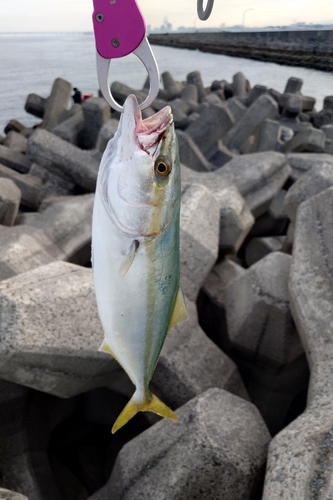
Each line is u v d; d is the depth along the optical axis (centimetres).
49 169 175
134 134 39
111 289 43
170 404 84
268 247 156
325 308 80
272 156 163
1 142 319
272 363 95
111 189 40
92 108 233
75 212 124
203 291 118
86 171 171
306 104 457
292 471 53
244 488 60
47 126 328
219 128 227
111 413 97
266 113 260
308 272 87
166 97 467
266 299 92
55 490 83
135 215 40
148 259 42
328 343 75
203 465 61
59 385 72
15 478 78
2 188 139
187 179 139
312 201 97
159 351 48
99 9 33
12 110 513
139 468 65
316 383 70
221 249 126
